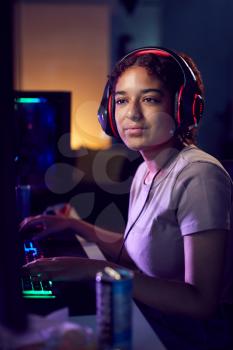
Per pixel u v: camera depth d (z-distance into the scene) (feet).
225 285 4.07
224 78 14.17
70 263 3.75
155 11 12.95
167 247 3.92
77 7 11.64
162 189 4.00
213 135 14.14
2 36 2.39
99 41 11.89
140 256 4.11
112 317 2.46
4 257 2.48
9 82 2.43
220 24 13.87
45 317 2.89
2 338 2.50
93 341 2.43
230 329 3.83
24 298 3.41
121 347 2.48
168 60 4.00
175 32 13.50
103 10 11.84
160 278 3.67
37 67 11.62
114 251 5.13
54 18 11.54
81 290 3.54
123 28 12.44
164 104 4.02
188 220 3.65
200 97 4.13
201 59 14.01
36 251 4.54
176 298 3.41
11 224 2.49
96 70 11.86
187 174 3.79
